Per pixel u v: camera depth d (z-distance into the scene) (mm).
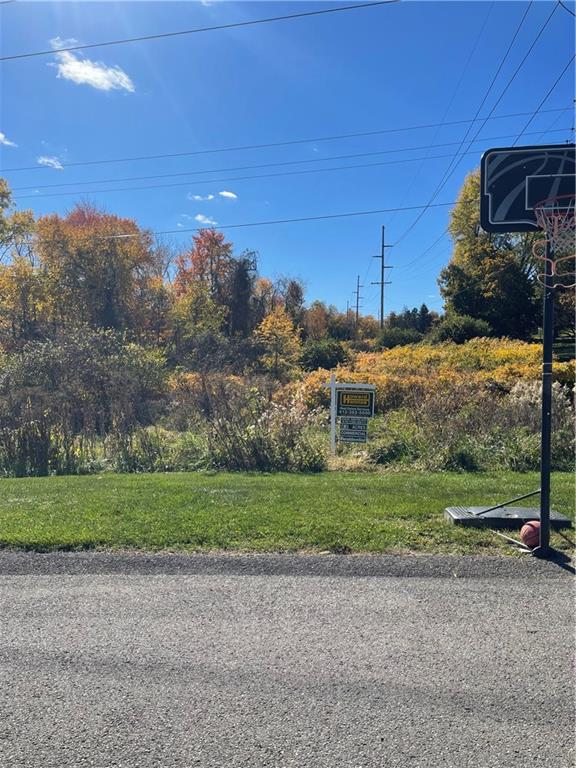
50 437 11102
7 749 2672
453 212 51281
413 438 10914
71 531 5812
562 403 11523
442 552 5316
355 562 5043
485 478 8742
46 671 3322
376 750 2648
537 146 5617
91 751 2654
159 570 4895
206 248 52250
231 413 11234
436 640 3662
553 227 5562
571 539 5617
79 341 17281
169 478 9078
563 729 2795
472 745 2682
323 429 12305
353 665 3369
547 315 5355
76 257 41406
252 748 2666
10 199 40062
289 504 6848
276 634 3750
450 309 44812
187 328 41031
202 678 3240
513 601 4250
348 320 65625
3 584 4617
